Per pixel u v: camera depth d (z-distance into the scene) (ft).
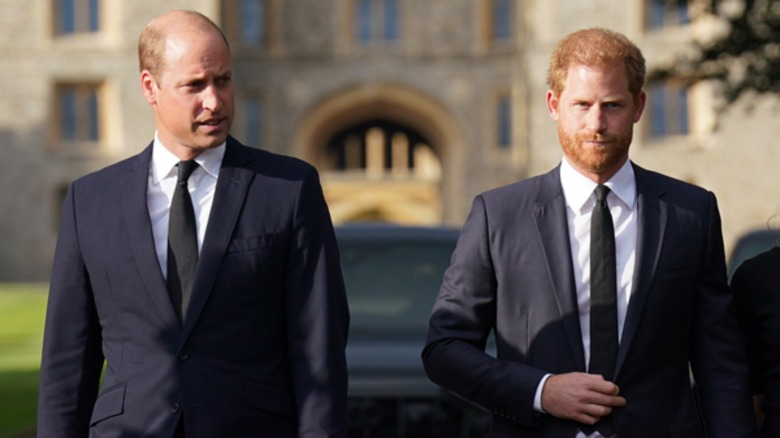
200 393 15.34
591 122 15.28
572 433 15.48
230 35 179.01
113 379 15.64
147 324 15.56
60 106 166.71
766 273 16.79
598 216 15.89
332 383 15.76
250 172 16.03
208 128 15.38
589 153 15.44
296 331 15.87
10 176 164.96
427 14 179.83
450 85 179.83
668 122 165.17
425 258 29.60
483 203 16.46
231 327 15.52
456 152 180.14
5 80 165.37
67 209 16.17
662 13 163.63
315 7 180.14
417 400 25.43
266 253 15.71
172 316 15.47
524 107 177.99
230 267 15.56
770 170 161.79
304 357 15.80
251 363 15.61
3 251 163.84
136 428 15.37
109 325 15.81
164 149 16.01
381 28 180.65
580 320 15.80
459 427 25.32
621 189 16.07
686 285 15.87
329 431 15.60
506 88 179.22
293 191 16.03
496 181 179.42
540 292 15.84
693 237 15.98
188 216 15.74
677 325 15.83
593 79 15.25
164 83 15.30
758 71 72.64
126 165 16.28
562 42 15.72
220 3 172.45
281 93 179.93
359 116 187.42
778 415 16.43
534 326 15.81
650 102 164.86
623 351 15.53
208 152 15.96
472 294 16.26
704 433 16.47
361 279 29.07
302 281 15.90
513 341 15.94
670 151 164.04
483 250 16.24
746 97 159.63
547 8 165.37
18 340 70.23
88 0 167.02
